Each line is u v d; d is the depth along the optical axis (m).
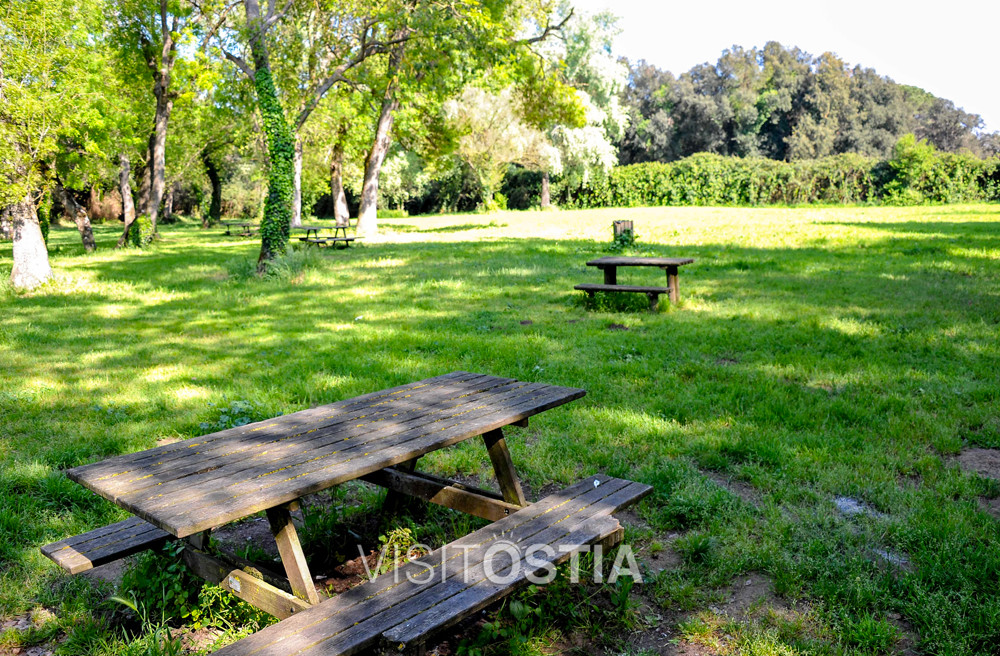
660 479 4.12
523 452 4.68
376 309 10.94
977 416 5.01
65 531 3.74
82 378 7.05
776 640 2.65
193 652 2.63
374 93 23.83
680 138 75.19
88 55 15.95
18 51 13.30
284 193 15.56
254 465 2.73
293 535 2.68
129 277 15.99
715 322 8.93
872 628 2.67
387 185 51.75
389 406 3.55
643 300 10.37
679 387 6.07
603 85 47.22
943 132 79.12
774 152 76.62
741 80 75.62
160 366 7.55
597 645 2.72
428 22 19.02
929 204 45.72
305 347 8.30
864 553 3.28
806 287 11.38
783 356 7.02
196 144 36.78
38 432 5.35
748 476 4.23
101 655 2.66
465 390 3.87
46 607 3.07
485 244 21.23
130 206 29.80
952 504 3.72
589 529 2.90
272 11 16.22
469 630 2.83
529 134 39.91
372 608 2.29
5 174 13.44
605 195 55.94
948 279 11.54
